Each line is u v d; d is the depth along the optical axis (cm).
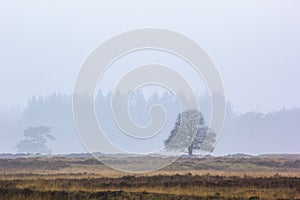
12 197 6372
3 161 14662
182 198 6425
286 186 8150
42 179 8956
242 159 17912
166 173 12031
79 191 6931
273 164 16012
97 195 6569
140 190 7344
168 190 7431
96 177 9769
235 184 8375
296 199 6594
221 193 7144
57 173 11550
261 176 10488
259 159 18200
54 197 6431
